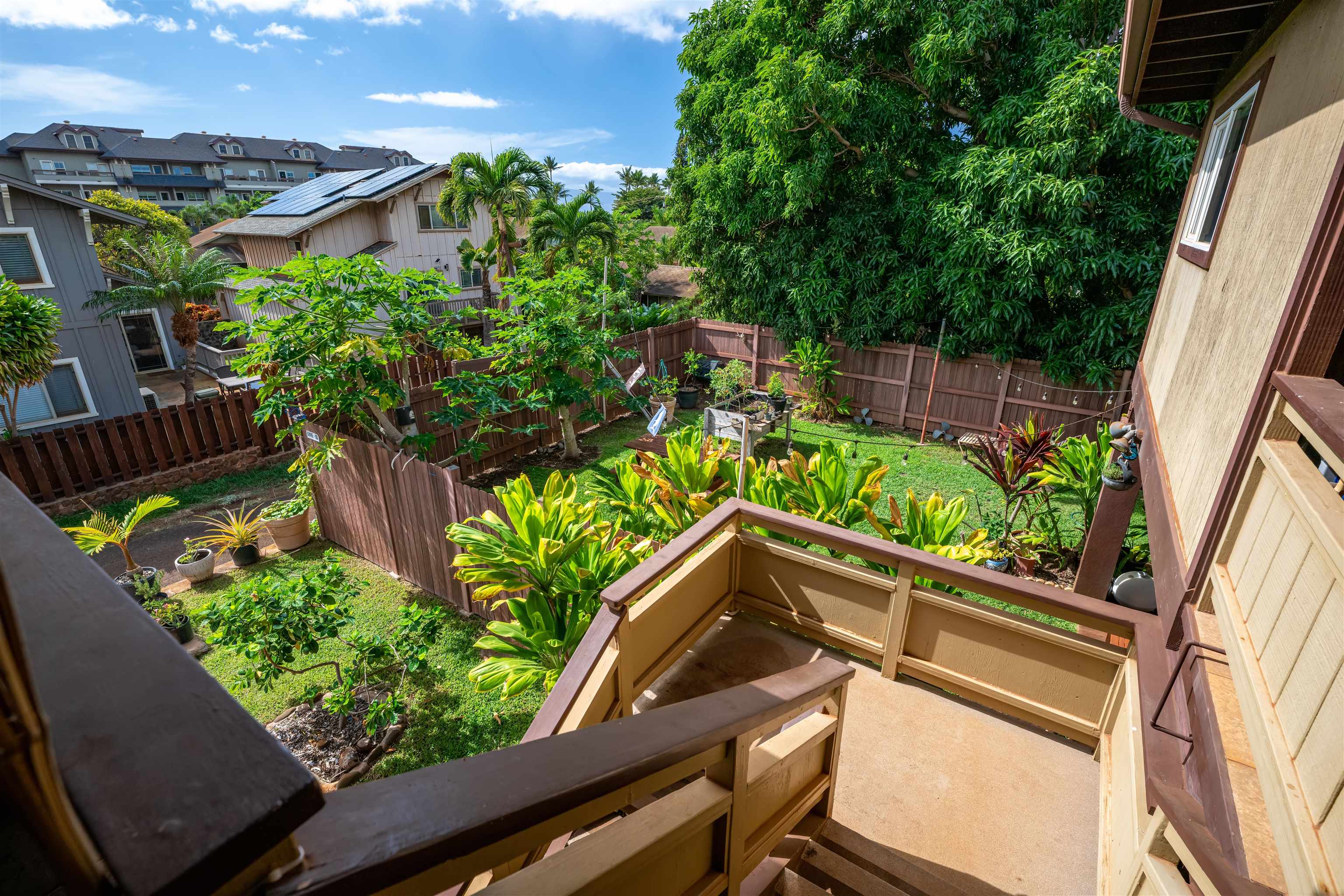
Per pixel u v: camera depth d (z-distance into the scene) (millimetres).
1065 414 10914
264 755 421
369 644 5387
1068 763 3164
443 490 6570
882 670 3699
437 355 10586
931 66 10406
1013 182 9758
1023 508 8305
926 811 2941
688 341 15195
